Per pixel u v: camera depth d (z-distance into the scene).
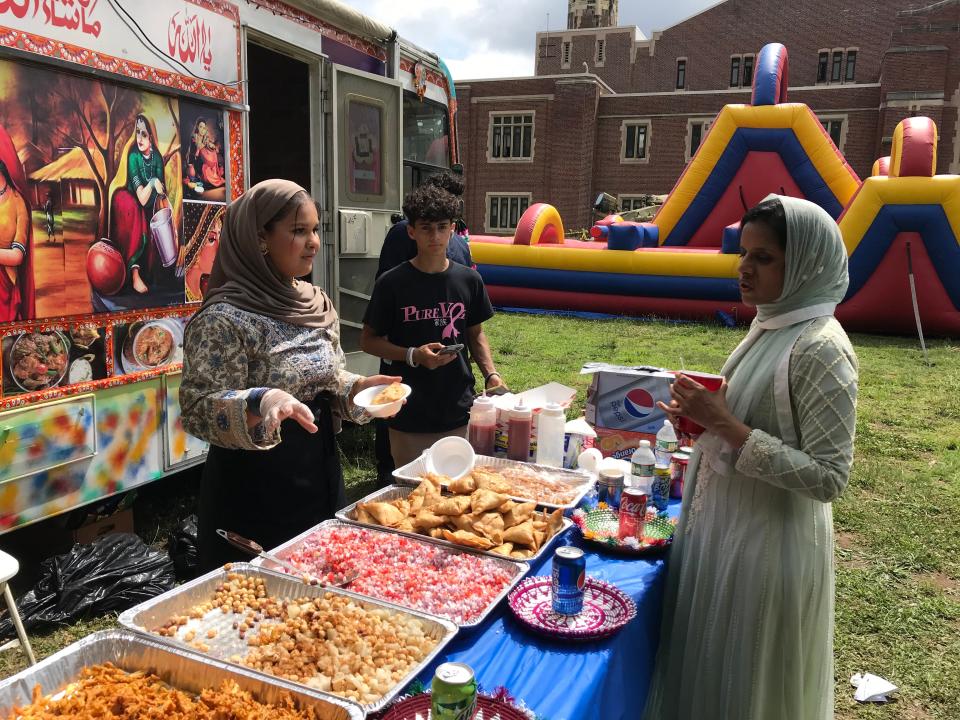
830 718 2.27
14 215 2.98
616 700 1.79
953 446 6.61
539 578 2.07
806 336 1.97
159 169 3.66
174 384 3.86
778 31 38.97
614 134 32.91
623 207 33.25
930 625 3.79
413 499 2.52
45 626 3.25
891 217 11.92
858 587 4.14
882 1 36.81
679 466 2.89
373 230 5.75
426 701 1.45
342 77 5.27
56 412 3.21
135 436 3.64
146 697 1.45
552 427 2.99
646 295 13.96
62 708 1.42
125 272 3.51
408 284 3.42
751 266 2.05
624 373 3.27
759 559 2.03
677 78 41.81
